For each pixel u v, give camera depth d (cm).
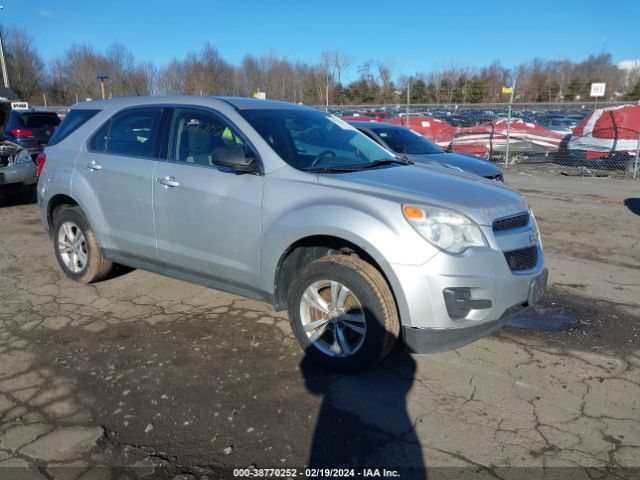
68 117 536
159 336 413
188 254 425
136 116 471
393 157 464
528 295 351
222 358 380
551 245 713
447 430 303
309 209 352
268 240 372
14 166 889
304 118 452
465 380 356
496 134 1644
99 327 428
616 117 1494
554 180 1365
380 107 3133
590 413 321
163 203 431
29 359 375
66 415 311
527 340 418
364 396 335
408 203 331
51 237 553
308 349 370
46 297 491
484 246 329
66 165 509
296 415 315
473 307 324
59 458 275
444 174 411
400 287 323
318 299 364
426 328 324
